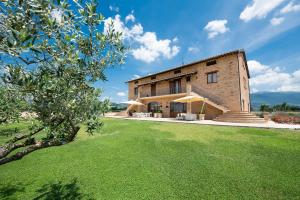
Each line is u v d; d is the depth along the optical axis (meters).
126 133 9.21
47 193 3.35
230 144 6.42
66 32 1.73
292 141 6.46
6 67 1.56
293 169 4.15
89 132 2.48
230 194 3.16
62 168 4.51
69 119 2.09
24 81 1.58
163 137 8.00
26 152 2.08
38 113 1.98
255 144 6.28
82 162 4.93
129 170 4.34
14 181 3.86
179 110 20.14
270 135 7.59
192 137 7.83
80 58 2.00
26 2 1.40
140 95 26.88
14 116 2.58
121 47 2.48
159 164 4.71
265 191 3.23
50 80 1.80
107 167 4.55
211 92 17.08
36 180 3.88
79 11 1.79
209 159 4.99
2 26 1.37
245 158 4.98
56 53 1.74
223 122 13.02
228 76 15.77
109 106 2.51
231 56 15.71
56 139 2.33
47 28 1.56
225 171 4.15
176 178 3.85
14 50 1.30
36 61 1.74
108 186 3.56
